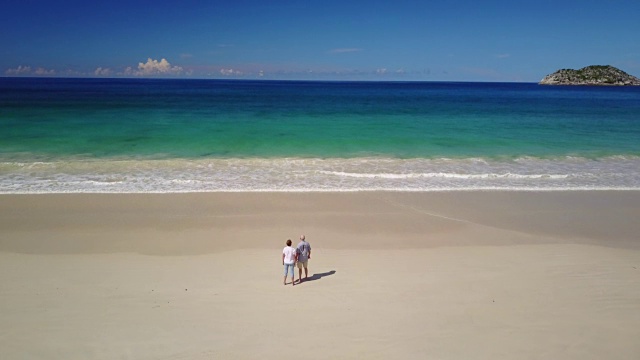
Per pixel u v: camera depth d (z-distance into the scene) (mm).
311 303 9414
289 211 16062
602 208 16891
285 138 30578
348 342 7977
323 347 7824
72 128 33250
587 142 29703
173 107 54469
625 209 16781
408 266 11523
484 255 12367
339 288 10133
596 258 12156
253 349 7781
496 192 18781
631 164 23734
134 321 8664
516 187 19469
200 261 11758
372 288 10133
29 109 48250
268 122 38938
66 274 10812
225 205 16578
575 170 22484
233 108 54094
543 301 9555
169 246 12820
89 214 15391
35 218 14891
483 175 21266
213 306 9266
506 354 7648
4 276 10648
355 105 62625
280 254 12367
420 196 18094
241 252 12453
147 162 22734
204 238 13484
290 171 21750
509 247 13039
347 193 18312
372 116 45344
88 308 9148
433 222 15211
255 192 18219
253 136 31141
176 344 7938
